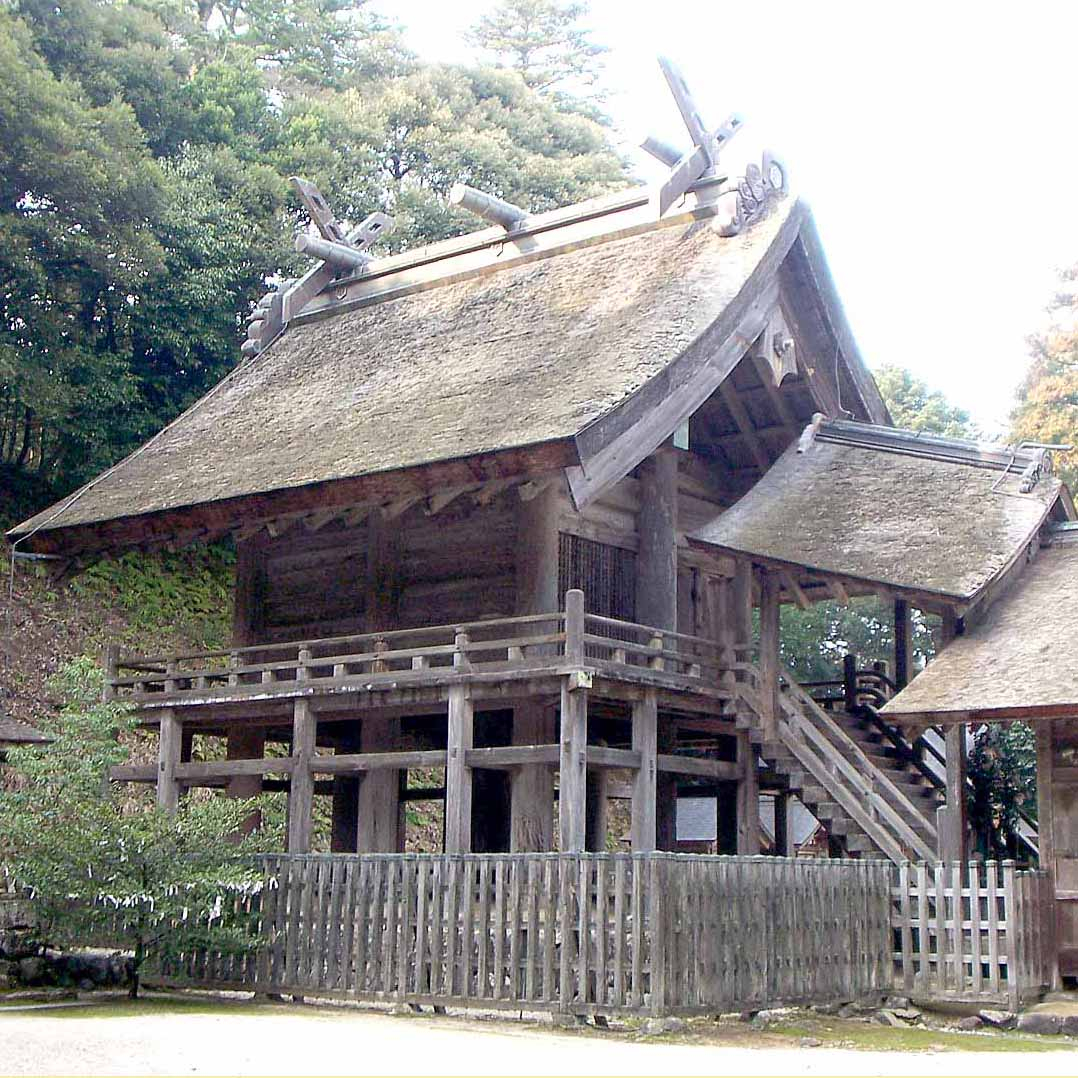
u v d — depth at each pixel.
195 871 14.31
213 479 18.84
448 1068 9.22
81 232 28.56
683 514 20.34
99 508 19.59
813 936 13.73
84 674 15.71
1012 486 17.62
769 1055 10.75
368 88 44.44
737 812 18.19
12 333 28.88
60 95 27.97
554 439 14.72
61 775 14.80
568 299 19.97
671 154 20.36
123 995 14.82
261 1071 8.91
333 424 19.19
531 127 46.28
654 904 11.98
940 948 14.41
